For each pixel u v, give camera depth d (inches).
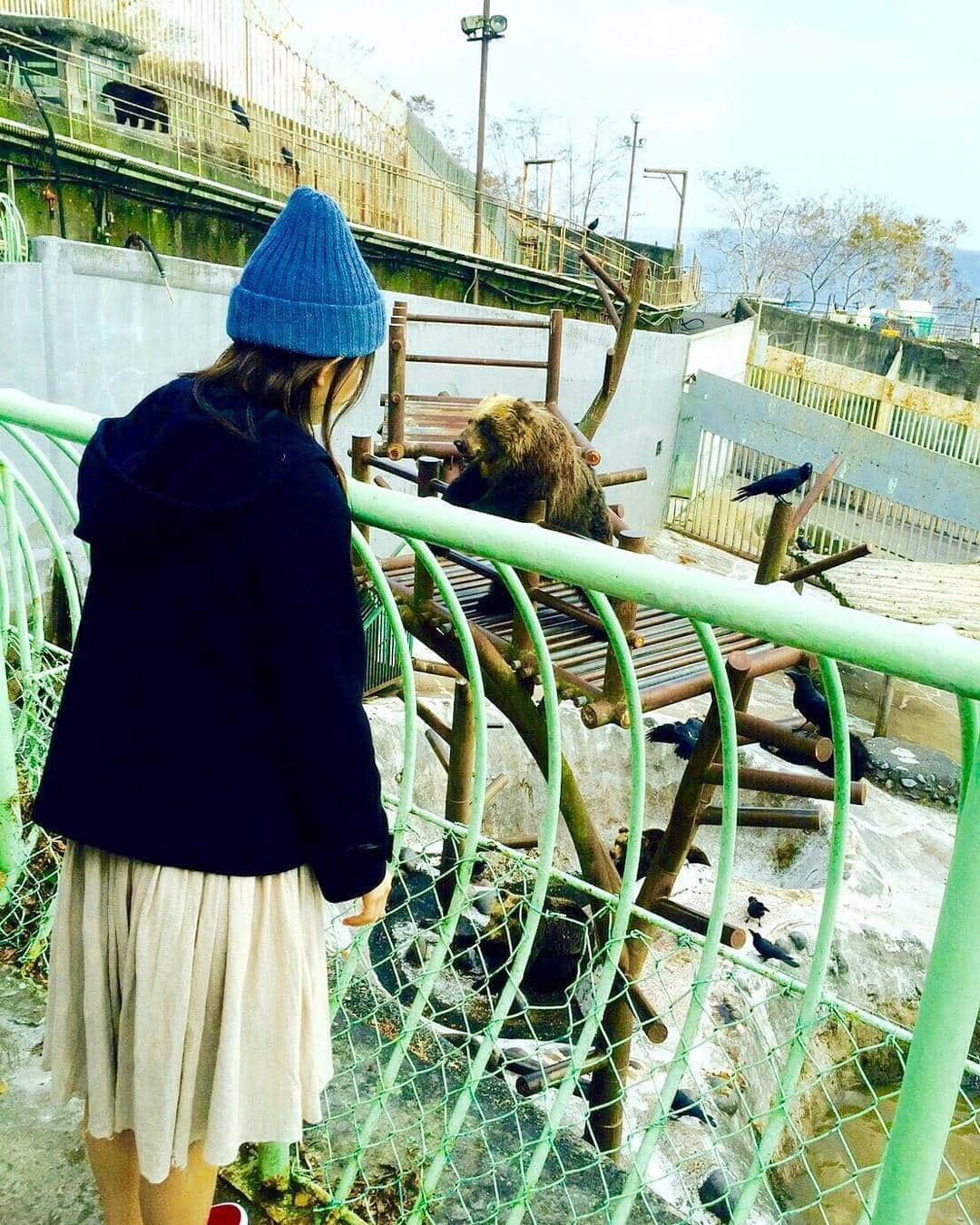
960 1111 213.2
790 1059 58.0
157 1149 51.1
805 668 150.9
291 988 51.6
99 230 468.1
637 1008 143.8
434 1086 83.3
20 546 99.4
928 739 395.5
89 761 49.9
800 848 308.7
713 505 636.1
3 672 93.6
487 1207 73.7
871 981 258.7
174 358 309.9
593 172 1626.5
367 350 48.8
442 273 673.0
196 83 588.4
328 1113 80.1
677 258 1077.8
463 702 229.6
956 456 684.1
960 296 2094.0
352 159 667.4
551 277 742.5
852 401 721.0
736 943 135.3
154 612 47.4
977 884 42.3
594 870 153.4
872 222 1895.9
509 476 178.7
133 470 47.0
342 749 46.7
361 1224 71.1
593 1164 71.8
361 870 49.1
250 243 549.3
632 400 570.3
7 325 246.5
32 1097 81.3
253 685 47.3
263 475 44.9
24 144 427.2
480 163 724.0
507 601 164.9
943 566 443.5
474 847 65.8
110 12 549.3
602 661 148.7
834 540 565.0
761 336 781.3
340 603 46.5
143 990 49.6
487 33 695.1
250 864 48.3
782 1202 188.2
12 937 98.3
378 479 203.3
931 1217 189.9
